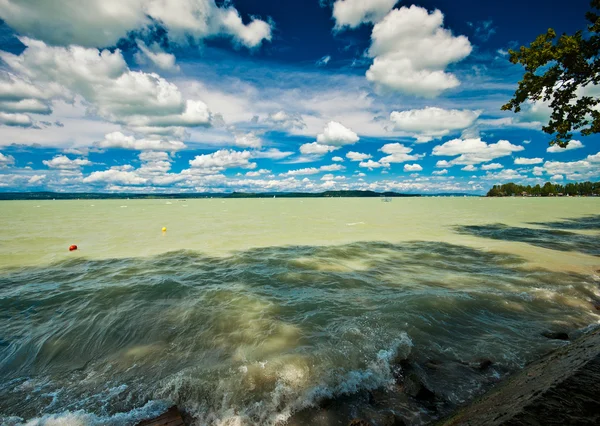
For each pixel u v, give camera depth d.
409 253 19.00
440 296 10.66
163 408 5.56
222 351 7.46
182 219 48.12
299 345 7.59
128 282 13.13
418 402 5.55
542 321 8.88
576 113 19.69
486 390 5.77
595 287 11.71
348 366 6.63
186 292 11.81
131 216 55.88
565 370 4.96
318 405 5.54
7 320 9.48
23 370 6.91
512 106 21.42
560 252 18.69
